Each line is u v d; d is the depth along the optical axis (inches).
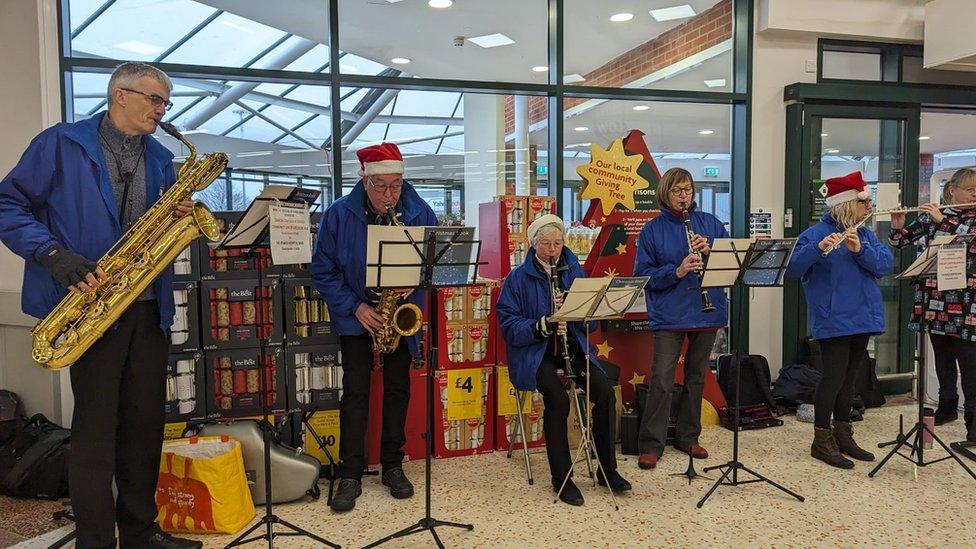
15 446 118.2
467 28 171.8
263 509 111.0
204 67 140.0
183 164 91.5
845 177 125.3
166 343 92.2
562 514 107.7
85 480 83.4
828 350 128.6
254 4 146.8
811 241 125.3
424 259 88.7
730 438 147.3
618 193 151.1
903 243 146.3
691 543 96.9
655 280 125.0
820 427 130.6
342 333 113.2
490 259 148.6
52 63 130.6
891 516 105.8
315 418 126.5
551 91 164.9
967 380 140.3
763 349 181.6
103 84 139.9
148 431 90.2
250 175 153.9
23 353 130.0
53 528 103.1
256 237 94.2
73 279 76.7
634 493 116.3
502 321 118.7
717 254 107.7
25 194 81.1
